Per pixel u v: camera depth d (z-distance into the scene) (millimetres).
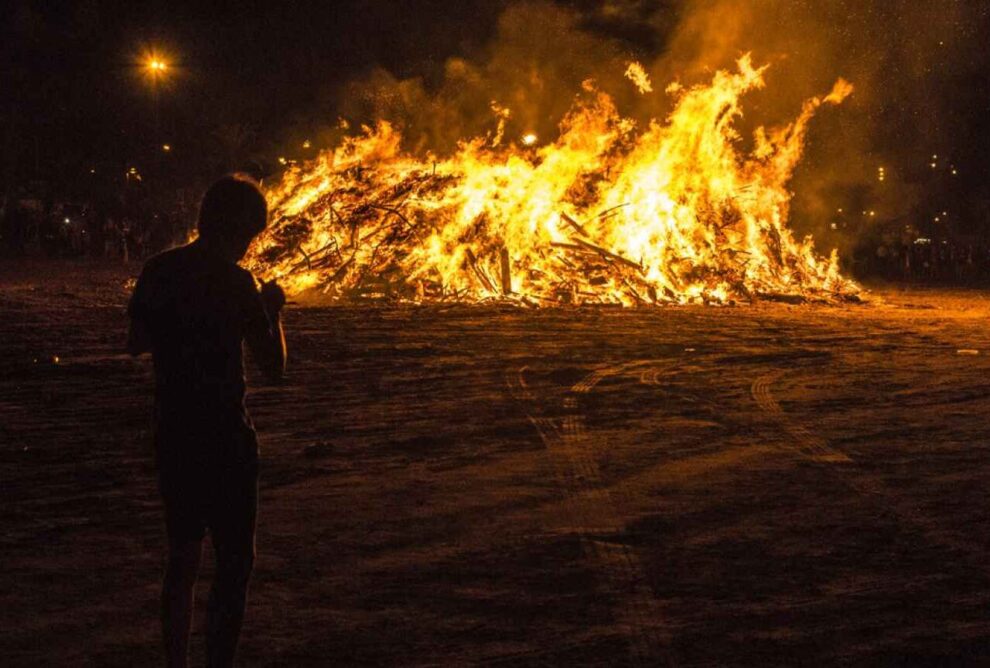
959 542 6684
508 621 5309
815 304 31062
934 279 50250
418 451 9430
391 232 33219
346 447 9586
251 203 4727
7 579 5938
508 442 9852
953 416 11320
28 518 7215
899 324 23984
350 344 18469
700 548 6539
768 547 6559
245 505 4586
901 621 5316
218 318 4562
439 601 5594
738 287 32125
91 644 5016
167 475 4547
